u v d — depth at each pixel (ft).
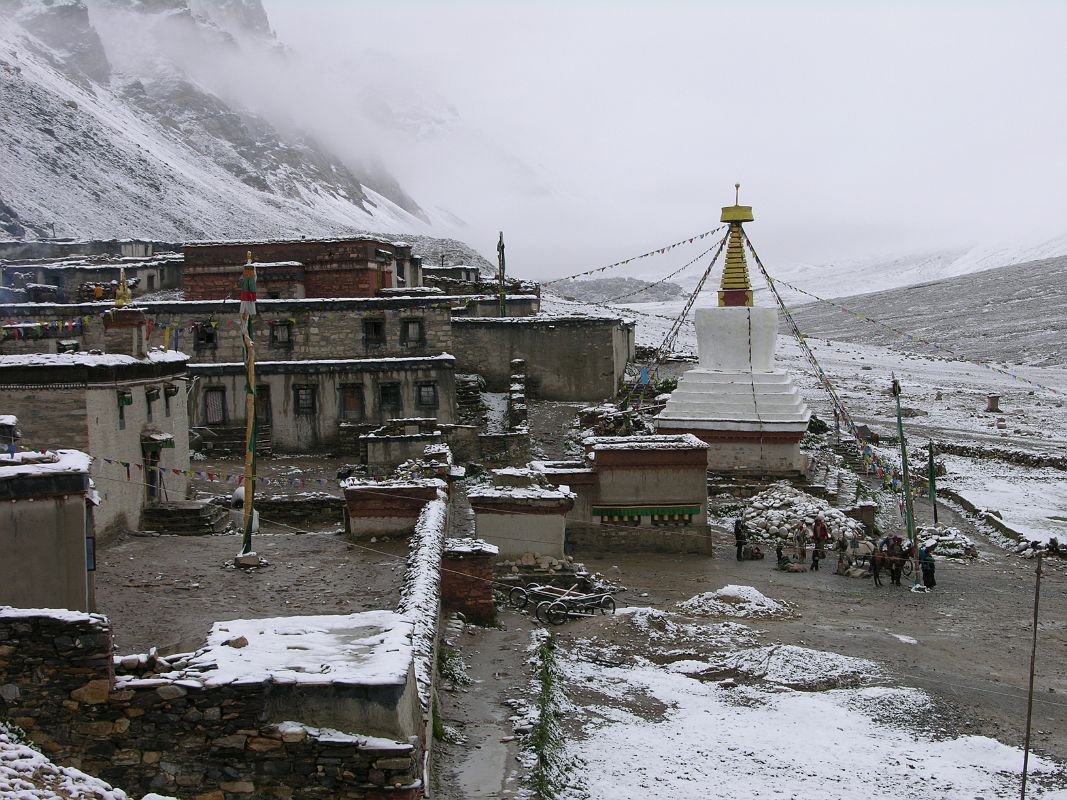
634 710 78.23
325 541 100.01
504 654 84.48
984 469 214.69
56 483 63.21
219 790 45.96
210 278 189.47
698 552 136.05
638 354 253.85
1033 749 75.56
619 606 108.47
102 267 217.56
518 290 249.75
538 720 68.49
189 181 593.42
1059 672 93.40
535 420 192.13
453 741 64.75
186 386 129.39
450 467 128.67
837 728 76.74
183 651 63.72
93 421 100.32
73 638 46.70
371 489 100.58
